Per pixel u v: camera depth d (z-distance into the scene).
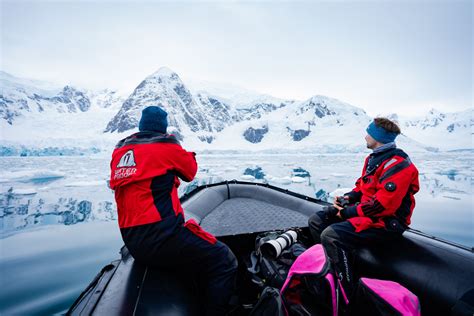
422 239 1.67
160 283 1.26
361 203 1.69
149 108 1.40
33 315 2.29
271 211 3.00
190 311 1.20
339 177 16.67
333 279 1.33
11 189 11.66
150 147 1.26
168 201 1.27
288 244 1.77
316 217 2.10
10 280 2.96
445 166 27.72
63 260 3.56
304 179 15.42
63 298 2.58
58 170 22.45
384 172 1.59
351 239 1.62
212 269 1.32
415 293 1.44
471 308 1.19
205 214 2.85
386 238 1.61
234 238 2.08
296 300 1.41
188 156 1.38
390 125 1.67
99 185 13.09
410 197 1.62
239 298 1.70
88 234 4.79
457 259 1.44
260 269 1.68
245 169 24.48
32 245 4.19
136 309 1.08
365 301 1.25
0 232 4.92
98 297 1.18
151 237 1.21
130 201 1.25
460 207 7.12
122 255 1.62
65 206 7.77
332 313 1.28
